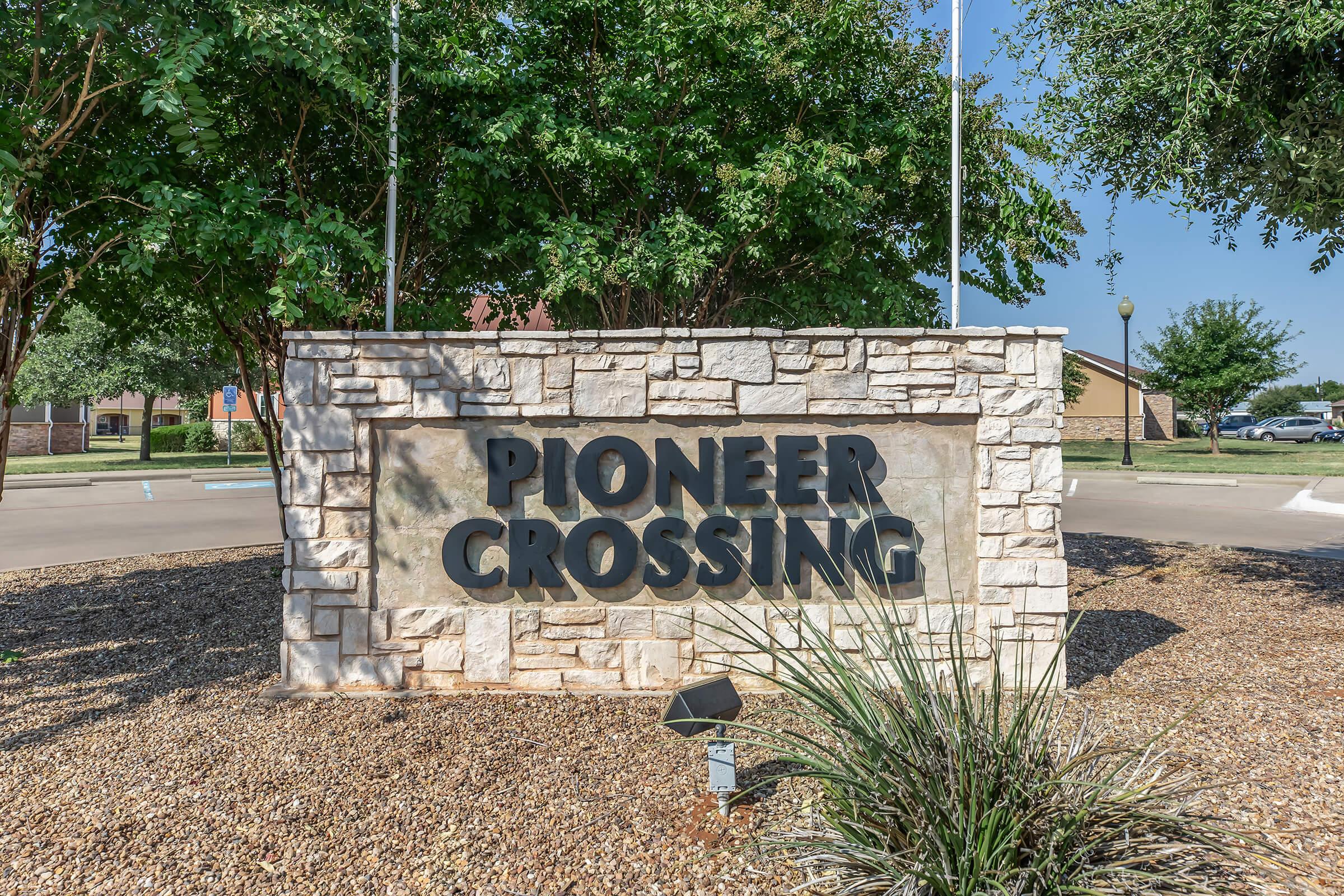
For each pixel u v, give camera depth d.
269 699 4.80
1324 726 4.13
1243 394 28.67
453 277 7.71
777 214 6.42
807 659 4.93
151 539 11.45
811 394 4.95
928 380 4.93
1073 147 7.18
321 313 6.78
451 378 4.98
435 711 4.59
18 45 5.38
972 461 5.00
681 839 3.10
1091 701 4.61
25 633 6.27
